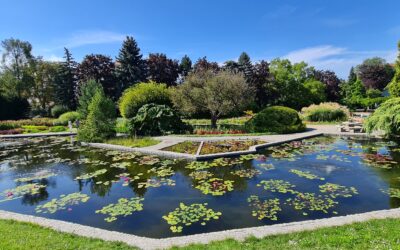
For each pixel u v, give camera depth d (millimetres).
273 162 10750
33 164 11570
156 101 20656
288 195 7305
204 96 19891
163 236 5375
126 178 9172
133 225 5844
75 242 4551
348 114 26281
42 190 8312
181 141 15000
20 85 38250
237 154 11938
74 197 7594
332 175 8945
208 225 5766
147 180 8922
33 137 20172
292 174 9156
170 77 43469
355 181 8328
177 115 18984
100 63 40812
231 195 7418
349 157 11297
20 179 9453
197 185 8320
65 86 39281
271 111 18906
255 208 6539
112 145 14570
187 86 20375
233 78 19875
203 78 20828
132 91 21672
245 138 15672
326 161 10719
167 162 11148
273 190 7676
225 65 44125
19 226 5258
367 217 5277
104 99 17172
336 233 4594
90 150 14336
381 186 7859
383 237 4297
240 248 4207
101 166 10930
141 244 4535
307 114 25828
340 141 15211
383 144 13922
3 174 10164
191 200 7160
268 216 6090
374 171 9297
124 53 40656
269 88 39688
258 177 8922
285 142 14734
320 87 42094
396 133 12727
